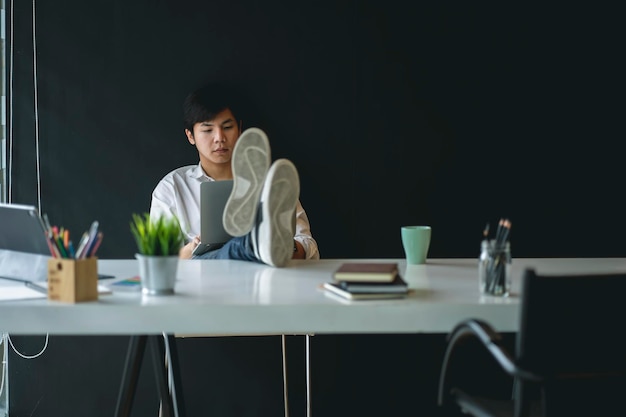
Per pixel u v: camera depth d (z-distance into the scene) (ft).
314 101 12.27
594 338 5.69
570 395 5.82
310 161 12.34
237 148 8.40
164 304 6.48
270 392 12.47
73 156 12.12
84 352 12.28
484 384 12.62
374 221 12.47
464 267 8.70
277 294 6.93
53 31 11.98
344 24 12.21
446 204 12.50
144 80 12.12
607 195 12.70
